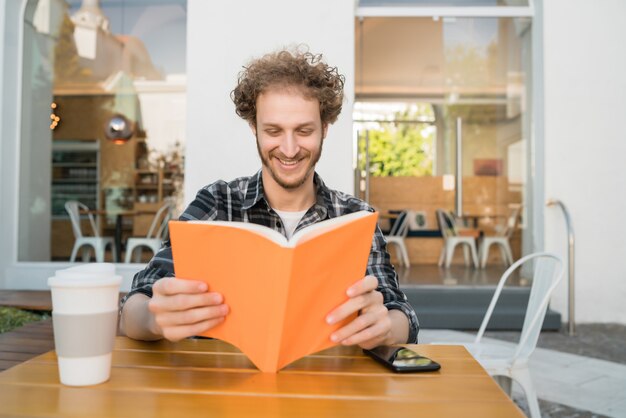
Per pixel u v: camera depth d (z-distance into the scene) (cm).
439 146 796
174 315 77
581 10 403
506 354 193
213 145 379
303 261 73
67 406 65
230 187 135
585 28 403
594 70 404
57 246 528
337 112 113
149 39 627
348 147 379
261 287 75
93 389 71
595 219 402
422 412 64
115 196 691
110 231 600
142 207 634
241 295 77
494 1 459
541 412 230
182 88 674
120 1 562
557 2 404
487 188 760
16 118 433
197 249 77
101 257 532
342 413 63
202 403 66
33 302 319
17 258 435
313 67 104
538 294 206
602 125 404
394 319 103
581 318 402
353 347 97
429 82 757
